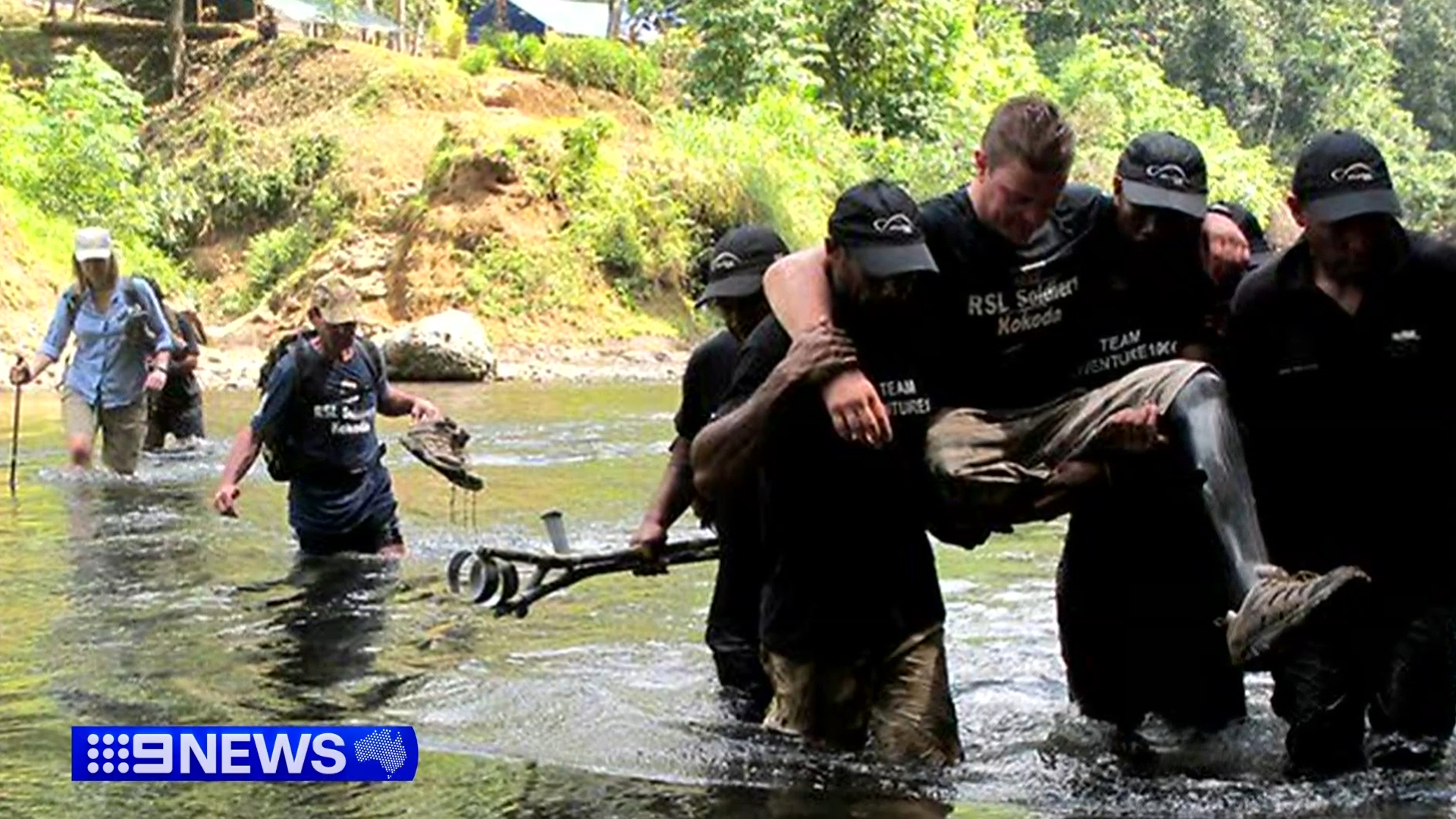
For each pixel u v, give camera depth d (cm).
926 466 505
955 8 3778
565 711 569
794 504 514
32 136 2847
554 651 662
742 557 585
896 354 500
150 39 4272
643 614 735
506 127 2989
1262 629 447
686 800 470
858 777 493
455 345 2269
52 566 834
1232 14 5497
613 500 1066
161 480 1172
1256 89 5625
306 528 872
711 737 536
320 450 867
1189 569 538
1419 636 515
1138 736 545
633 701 584
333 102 3578
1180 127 4075
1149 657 546
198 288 3112
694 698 588
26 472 1212
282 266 3067
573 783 486
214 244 3225
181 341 1344
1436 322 497
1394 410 507
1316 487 516
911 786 486
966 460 499
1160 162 498
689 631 703
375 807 462
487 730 545
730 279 570
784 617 526
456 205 2848
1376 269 494
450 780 489
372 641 674
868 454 505
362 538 875
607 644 675
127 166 2959
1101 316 510
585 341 2728
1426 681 514
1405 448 511
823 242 504
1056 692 605
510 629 700
